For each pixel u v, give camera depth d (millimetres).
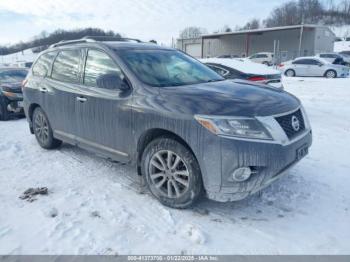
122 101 3586
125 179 4148
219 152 2871
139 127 3436
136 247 2758
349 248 2713
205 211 3330
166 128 3172
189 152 3109
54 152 5285
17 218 3213
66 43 4820
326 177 4059
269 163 2910
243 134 2863
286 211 3309
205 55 48906
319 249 2707
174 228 3033
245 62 7824
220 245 2779
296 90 13023
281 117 3115
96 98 3906
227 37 46562
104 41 4348
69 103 4398
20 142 5941
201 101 3092
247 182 2908
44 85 4953
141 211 3342
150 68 3840
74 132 4477
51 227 3049
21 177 4246
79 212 3320
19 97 8203
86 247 2756
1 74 9195
